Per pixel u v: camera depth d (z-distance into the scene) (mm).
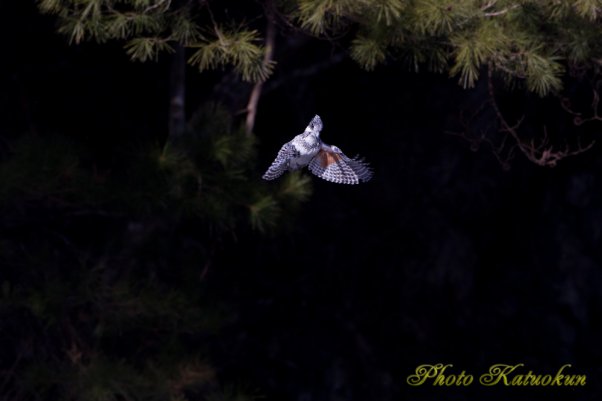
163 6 9297
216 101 12641
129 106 13445
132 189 10438
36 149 10188
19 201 10938
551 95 16516
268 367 16250
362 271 17188
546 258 18922
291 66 14742
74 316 11938
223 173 10609
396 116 16688
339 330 16812
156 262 12289
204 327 12031
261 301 16156
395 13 8844
